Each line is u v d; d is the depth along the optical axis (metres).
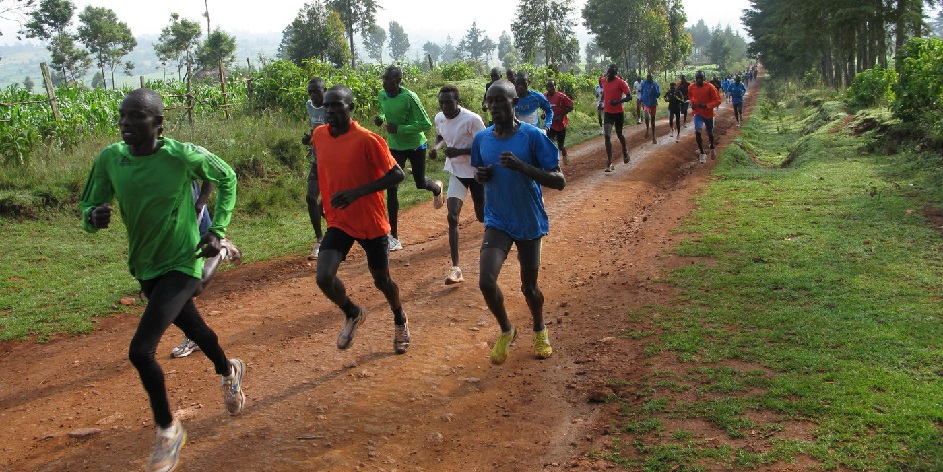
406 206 11.61
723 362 4.68
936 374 4.28
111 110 16.41
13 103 13.52
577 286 6.93
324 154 4.88
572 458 3.81
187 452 4.09
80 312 7.04
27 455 4.20
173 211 3.75
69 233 9.90
